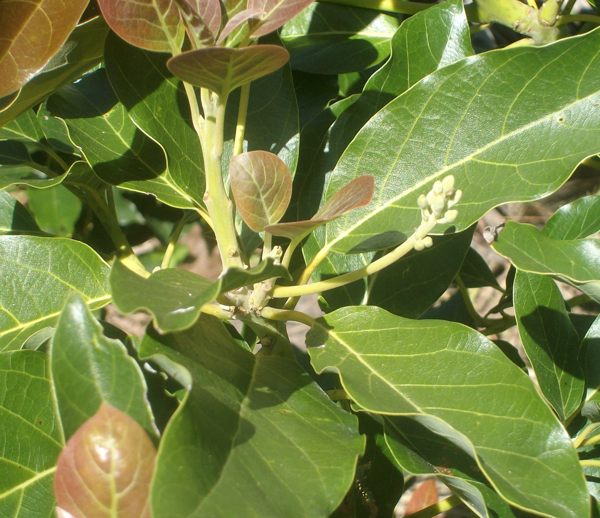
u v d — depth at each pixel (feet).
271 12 1.49
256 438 1.35
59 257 1.81
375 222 1.75
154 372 1.58
